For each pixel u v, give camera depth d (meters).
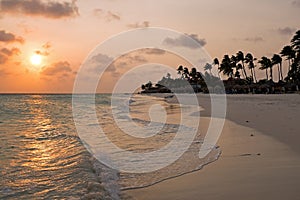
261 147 9.82
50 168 8.29
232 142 11.20
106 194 5.94
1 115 31.34
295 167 7.25
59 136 15.11
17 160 9.39
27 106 51.66
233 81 88.81
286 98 40.59
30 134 16.06
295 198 5.27
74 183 6.79
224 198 5.52
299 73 60.88
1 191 6.28
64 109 42.19
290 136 11.51
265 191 5.70
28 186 6.61
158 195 5.91
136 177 7.20
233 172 7.15
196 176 7.08
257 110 25.58
